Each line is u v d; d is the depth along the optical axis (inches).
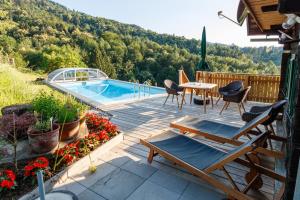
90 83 509.0
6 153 94.0
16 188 80.7
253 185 83.7
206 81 303.3
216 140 117.1
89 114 158.9
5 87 206.2
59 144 113.9
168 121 181.9
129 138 141.1
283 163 101.4
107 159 110.6
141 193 83.3
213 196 81.4
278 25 181.0
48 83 427.5
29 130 103.7
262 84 260.4
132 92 420.5
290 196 57.5
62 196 71.2
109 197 81.0
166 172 98.1
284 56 197.2
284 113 157.4
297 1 43.4
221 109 228.1
